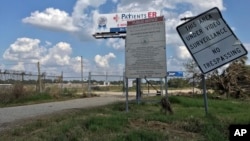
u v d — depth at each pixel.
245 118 11.70
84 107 16.81
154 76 13.41
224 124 9.91
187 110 15.04
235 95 31.06
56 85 31.39
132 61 13.83
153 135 8.59
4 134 9.31
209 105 18.30
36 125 10.24
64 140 8.34
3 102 23.12
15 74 26.41
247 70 31.33
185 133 9.49
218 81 31.36
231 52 10.25
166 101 12.75
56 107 18.42
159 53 13.32
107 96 31.44
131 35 13.86
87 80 36.06
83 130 9.08
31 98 25.12
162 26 13.32
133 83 35.19
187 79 33.19
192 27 10.50
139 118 10.77
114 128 9.28
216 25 10.38
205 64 10.39
